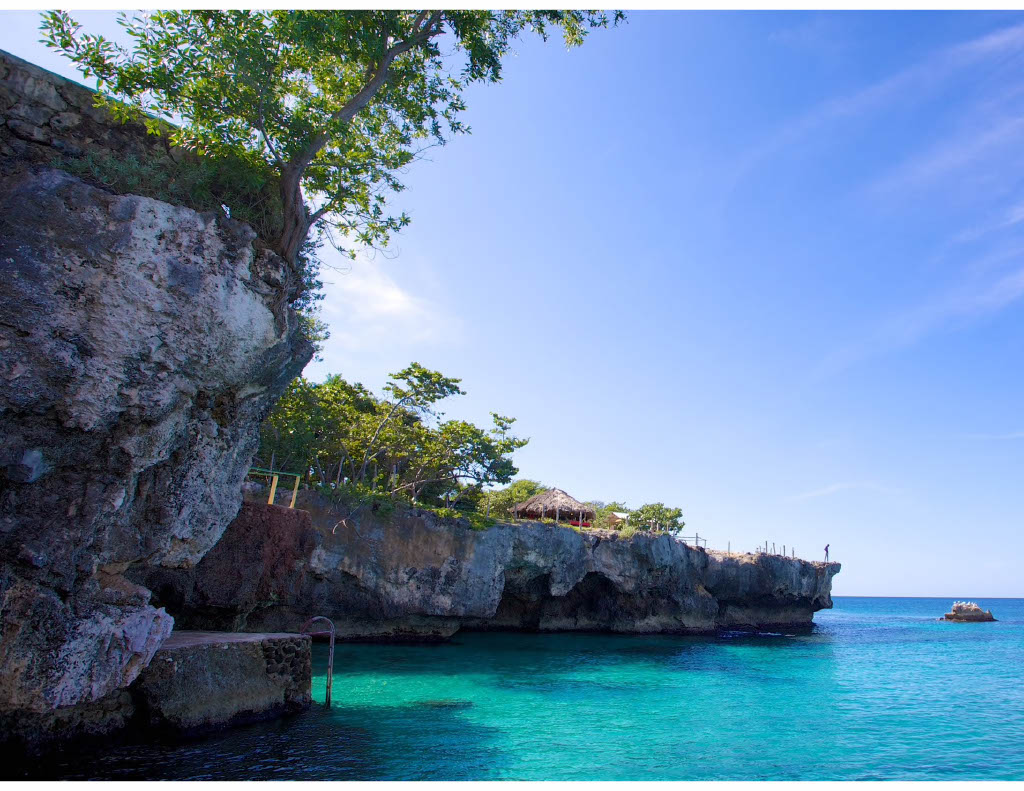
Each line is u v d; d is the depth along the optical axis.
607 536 41.34
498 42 14.95
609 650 32.81
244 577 18.03
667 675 24.92
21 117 10.75
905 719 18.39
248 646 13.49
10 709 8.98
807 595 57.19
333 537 27.91
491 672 23.34
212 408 12.35
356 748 12.27
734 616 51.78
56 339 9.64
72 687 9.44
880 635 52.81
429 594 30.84
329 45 12.58
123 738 10.83
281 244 13.08
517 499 55.44
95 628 9.82
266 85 11.95
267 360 12.66
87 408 9.90
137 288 10.36
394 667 23.12
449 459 40.25
